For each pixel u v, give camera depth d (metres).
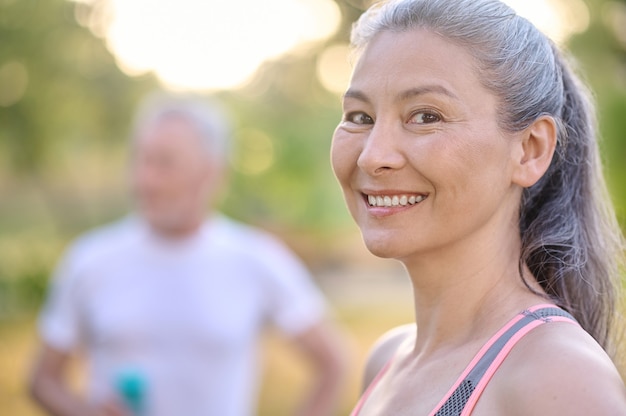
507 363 1.37
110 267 3.26
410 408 1.53
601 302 1.70
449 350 1.57
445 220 1.49
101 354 3.22
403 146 1.49
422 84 1.47
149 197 3.27
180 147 3.24
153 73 7.74
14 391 7.07
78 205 8.45
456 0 1.52
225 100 7.34
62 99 7.75
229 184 7.25
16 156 7.92
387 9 1.59
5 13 7.35
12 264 8.52
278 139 7.11
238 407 3.25
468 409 1.37
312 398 3.38
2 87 7.55
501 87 1.49
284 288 3.36
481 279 1.57
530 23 1.59
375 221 1.53
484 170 1.48
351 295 9.60
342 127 1.62
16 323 8.52
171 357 3.16
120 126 7.84
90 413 3.18
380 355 1.95
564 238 1.63
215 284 3.23
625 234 2.33
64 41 7.51
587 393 1.23
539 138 1.54
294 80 6.98
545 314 1.43
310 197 7.39
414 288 1.67
